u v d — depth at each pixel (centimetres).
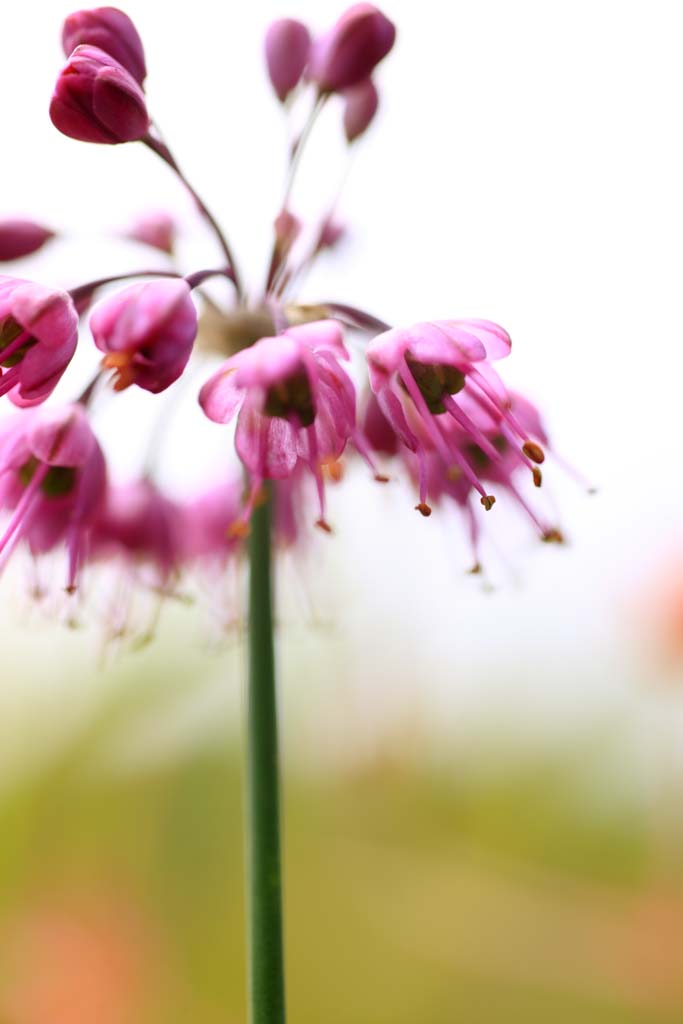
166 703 21
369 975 22
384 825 22
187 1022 21
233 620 19
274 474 17
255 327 17
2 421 17
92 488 17
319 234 18
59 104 17
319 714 23
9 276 17
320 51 18
